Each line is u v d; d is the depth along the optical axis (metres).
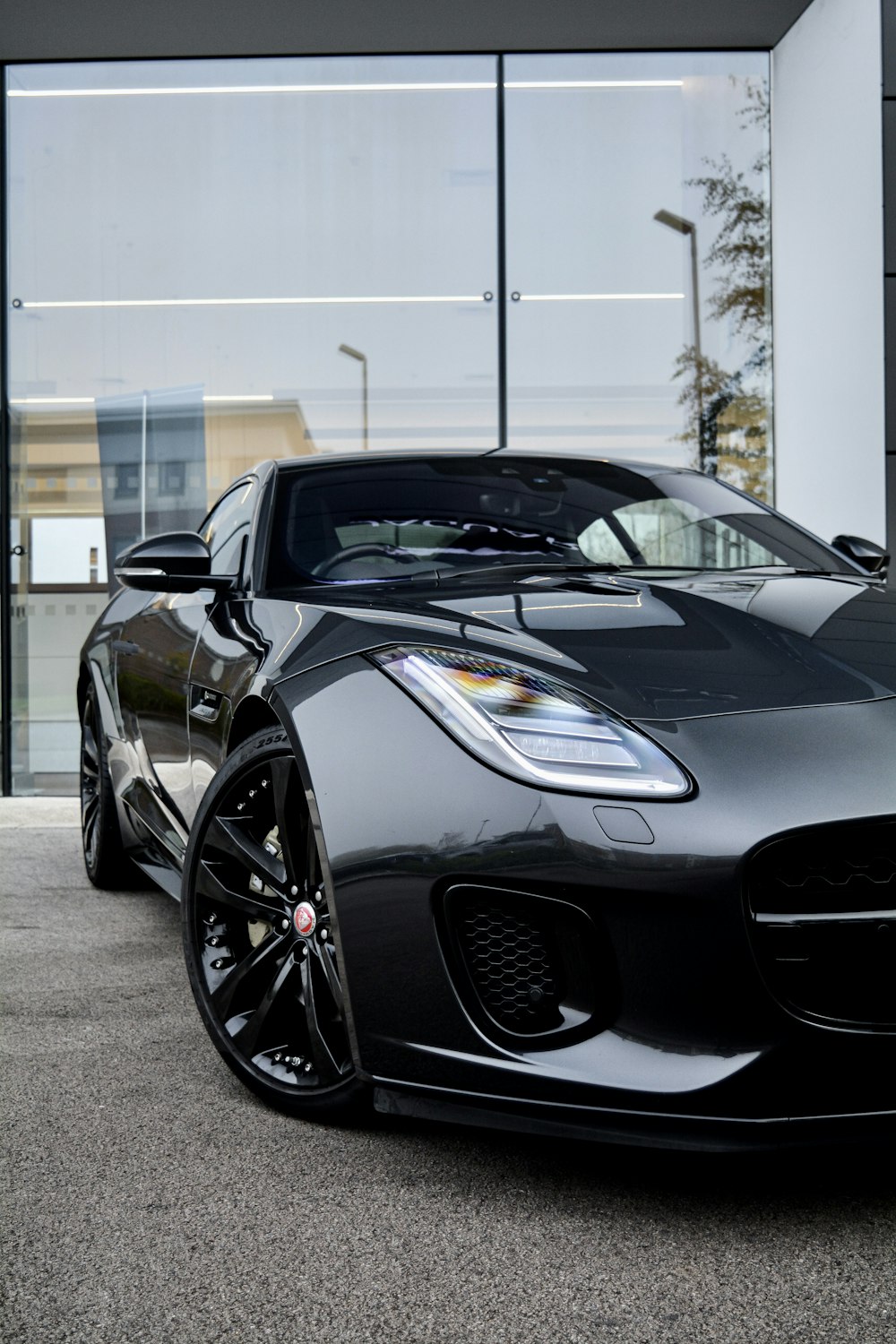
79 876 4.01
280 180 6.14
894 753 1.54
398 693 1.72
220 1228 1.50
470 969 1.60
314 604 2.12
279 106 6.13
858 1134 1.49
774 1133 1.47
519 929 1.58
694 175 6.09
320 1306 1.32
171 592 2.55
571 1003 1.55
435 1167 1.68
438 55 6.10
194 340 6.15
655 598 2.05
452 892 1.59
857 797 1.49
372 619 1.93
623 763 1.54
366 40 5.94
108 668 3.45
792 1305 1.31
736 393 6.09
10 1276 1.39
